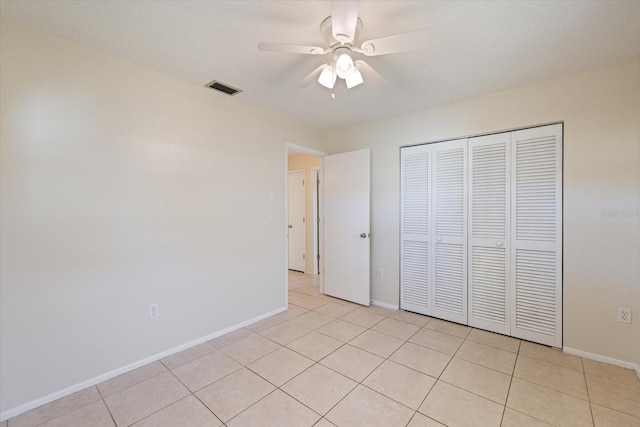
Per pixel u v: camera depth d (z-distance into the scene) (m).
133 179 2.16
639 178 2.07
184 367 2.17
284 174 3.38
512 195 2.64
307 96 2.78
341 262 3.78
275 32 1.79
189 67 2.22
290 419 1.63
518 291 2.62
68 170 1.86
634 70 2.09
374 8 1.55
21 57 1.70
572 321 2.34
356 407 1.73
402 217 3.37
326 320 3.08
